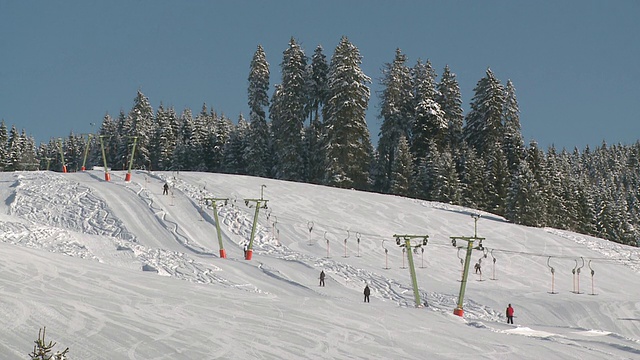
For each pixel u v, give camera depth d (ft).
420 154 297.94
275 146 297.94
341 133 267.80
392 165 287.69
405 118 312.50
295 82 288.51
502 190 284.61
